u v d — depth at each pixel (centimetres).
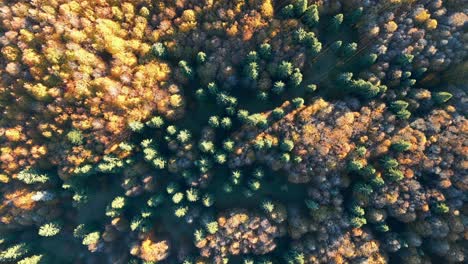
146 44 5138
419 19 4722
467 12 4694
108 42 4897
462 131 4850
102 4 4900
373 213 5169
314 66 5334
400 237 5231
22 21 4847
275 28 4841
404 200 5053
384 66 4972
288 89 5391
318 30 5162
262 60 5075
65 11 4794
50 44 4859
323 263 5353
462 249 5097
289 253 5472
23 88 5175
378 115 5041
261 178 5484
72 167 5491
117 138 5384
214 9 4800
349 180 5269
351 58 5206
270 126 5297
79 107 5203
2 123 5428
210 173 5519
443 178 4919
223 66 5122
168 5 4903
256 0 4656
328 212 5291
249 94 5484
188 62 5309
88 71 5041
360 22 4984
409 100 5078
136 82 5122
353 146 5088
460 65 4894
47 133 5328
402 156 5025
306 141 5103
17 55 4981
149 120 5406
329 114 5112
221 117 5500
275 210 5456
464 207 5028
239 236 5481
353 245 5209
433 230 5034
